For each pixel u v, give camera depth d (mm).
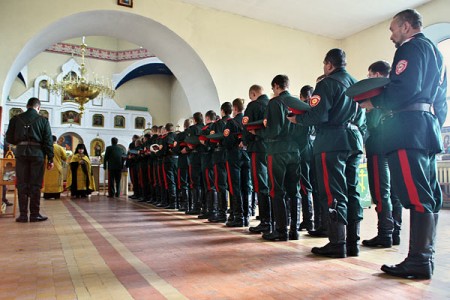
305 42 8266
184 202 5473
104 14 6492
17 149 4441
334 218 2576
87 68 16797
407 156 2053
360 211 2695
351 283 1972
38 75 16000
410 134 2043
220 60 7285
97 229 3873
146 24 6898
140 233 3625
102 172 14391
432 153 2158
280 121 3104
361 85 2178
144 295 1795
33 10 5938
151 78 18562
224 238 3346
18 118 4438
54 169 8406
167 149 6043
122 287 1921
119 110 17078
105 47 17141
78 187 8984
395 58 2105
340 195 2588
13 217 4879
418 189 2037
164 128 6648
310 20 7711
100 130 16531
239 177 4141
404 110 2086
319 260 2498
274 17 7633
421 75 2002
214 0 6957
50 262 2457
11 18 5812
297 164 3258
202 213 5062
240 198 4113
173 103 18484
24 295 1796
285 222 3217
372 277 2082
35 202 4484
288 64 8008
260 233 3615
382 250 2859
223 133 4199
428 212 2027
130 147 8844
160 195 6754
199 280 2041
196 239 3297
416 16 2123
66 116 16000
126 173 10070
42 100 15727
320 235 3400
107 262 2455
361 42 8180
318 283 1974
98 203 7207
